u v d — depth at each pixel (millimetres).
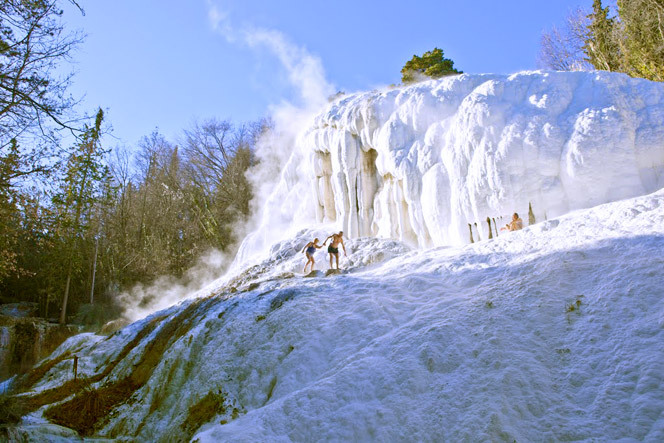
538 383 6652
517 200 13820
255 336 11047
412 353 8039
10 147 12906
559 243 10250
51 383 15414
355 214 20562
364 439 6777
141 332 17250
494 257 10906
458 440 6156
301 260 17922
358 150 20859
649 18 24906
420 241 17141
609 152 12945
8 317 25406
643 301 7344
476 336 7957
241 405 9328
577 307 7859
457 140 15789
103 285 35156
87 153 16688
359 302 10656
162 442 9555
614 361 6535
